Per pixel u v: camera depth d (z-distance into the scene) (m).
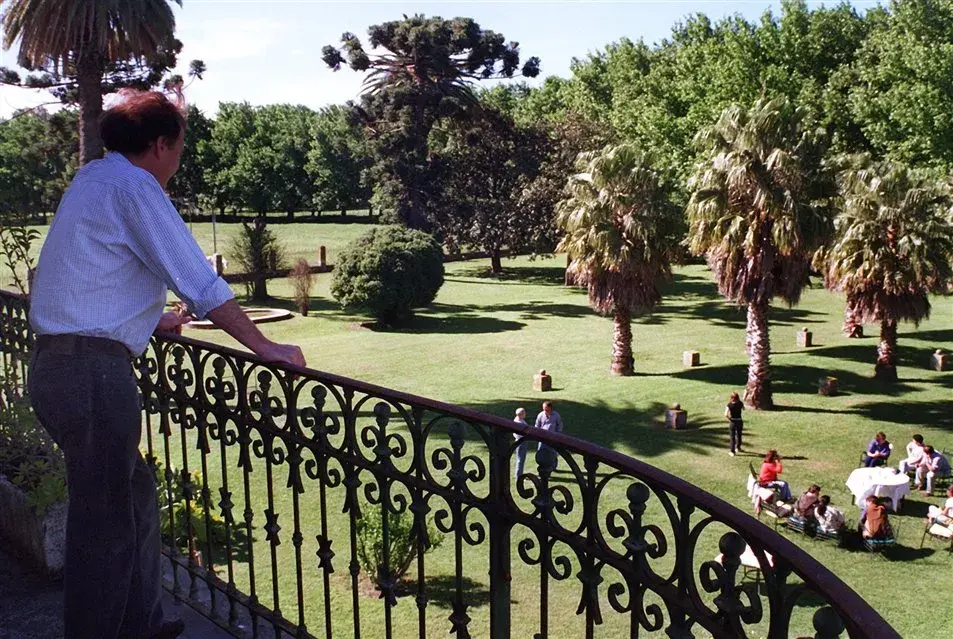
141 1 24.39
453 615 2.58
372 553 14.20
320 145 92.50
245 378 3.26
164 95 2.51
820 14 47.34
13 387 4.84
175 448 20.08
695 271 59.44
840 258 30.06
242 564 14.81
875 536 16.62
